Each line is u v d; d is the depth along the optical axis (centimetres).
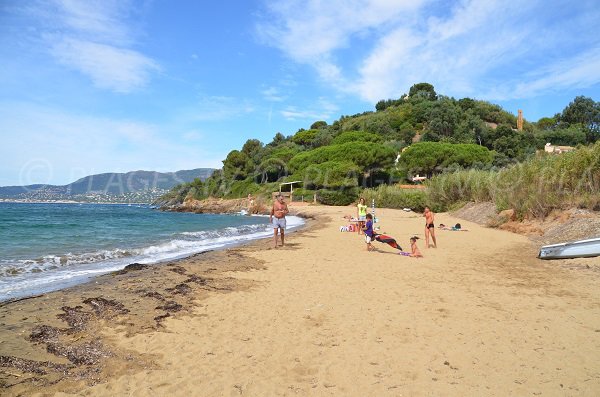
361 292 812
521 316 657
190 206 6994
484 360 488
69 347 504
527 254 1303
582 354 505
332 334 576
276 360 486
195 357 491
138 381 424
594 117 10219
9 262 1143
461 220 2662
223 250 1415
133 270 1045
